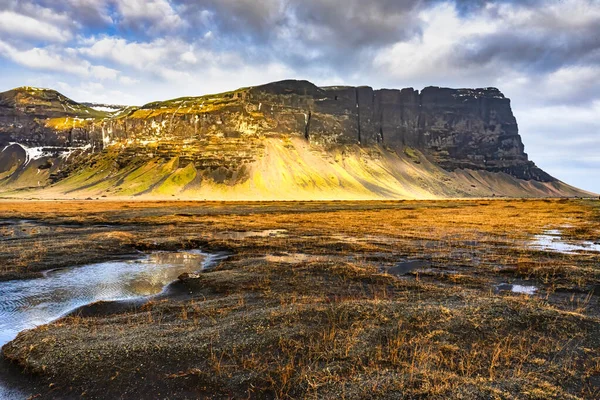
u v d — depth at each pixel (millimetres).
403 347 12219
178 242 39750
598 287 21594
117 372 11000
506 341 12703
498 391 9586
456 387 9789
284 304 17344
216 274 24750
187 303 18359
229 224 60500
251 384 10344
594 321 14453
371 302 16547
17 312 17531
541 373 10688
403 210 101688
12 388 10570
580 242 40312
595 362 11422
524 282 23172
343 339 12820
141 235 46219
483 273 25750
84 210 95062
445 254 32812
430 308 15492
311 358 11641
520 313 14891
